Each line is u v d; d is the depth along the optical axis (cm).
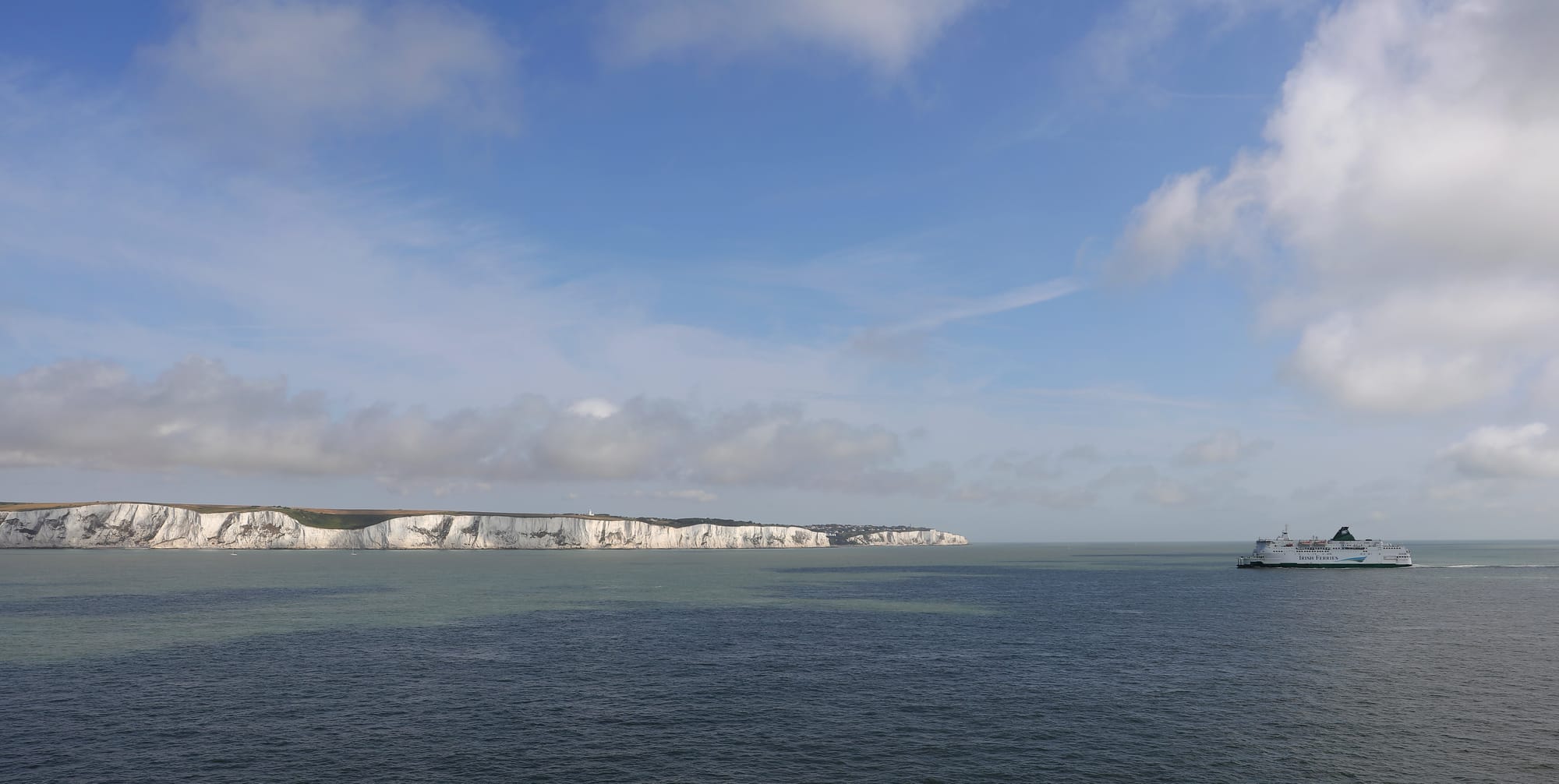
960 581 16425
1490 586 14262
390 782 3778
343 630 8356
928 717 4881
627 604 11181
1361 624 8819
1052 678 5934
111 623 8925
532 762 4066
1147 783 3775
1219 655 6838
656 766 4016
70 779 3812
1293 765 4006
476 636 8000
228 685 5684
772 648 7244
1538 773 3894
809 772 3941
